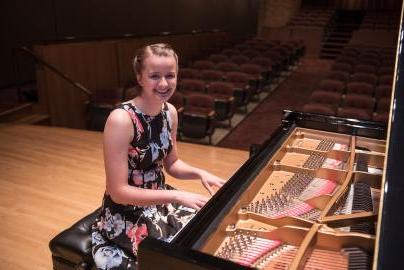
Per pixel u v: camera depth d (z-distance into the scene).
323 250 0.81
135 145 1.04
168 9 7.27
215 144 3.56
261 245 0.83
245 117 4.37
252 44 7.05
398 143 0.79
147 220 1.08
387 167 0.75
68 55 4.01
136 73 1.03
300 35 8.35
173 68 1.00
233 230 0.87
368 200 1.02
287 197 1.05
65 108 4.05
